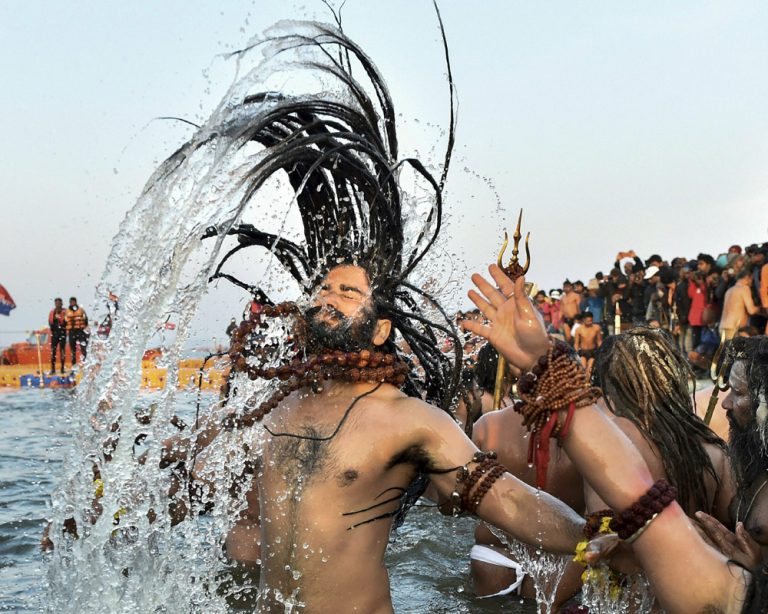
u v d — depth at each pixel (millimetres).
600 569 2611
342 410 2795
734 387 2760
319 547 2707
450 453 2646
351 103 3100
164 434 3023
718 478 3035
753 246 10383
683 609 2156
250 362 3086
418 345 3293
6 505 5488
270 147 2807
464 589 4090
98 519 2947
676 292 12086
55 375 18344
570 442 2252
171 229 2748
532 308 2291
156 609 3078
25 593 3805
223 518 3191
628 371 3061
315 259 3105
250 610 3564
